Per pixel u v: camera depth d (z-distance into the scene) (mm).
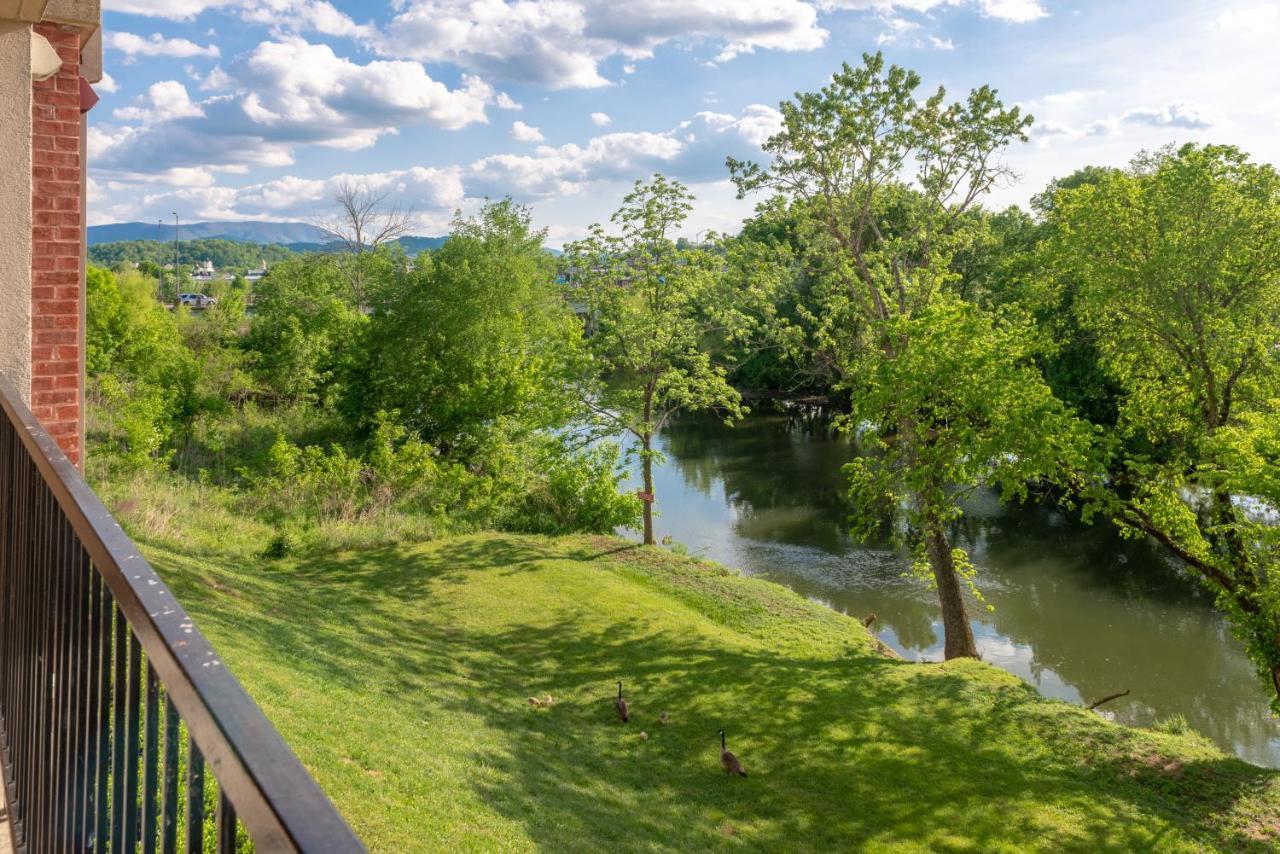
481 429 41219
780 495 44375
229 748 968
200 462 38500
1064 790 15570
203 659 1201
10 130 4824
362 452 38875
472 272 43156
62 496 2234
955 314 23203
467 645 20797
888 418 24031
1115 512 22047
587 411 32688
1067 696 25625
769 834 13156
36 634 2758
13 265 4879
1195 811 15102
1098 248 24000
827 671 20875
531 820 10594
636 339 31578
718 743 16531
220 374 47781
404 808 9367
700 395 32375
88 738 1969
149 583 1513
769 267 31234
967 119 26609
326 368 53469
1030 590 33281
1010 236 50312
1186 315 22609
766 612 25594
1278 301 22656
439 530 30625
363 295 68250
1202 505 37688
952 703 19219
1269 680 20453
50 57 5738
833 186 28359
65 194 6793
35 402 6715
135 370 50875
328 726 11359
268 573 24391
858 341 29438
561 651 20984
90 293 52156
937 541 25656
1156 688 25953
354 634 19156
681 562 29938
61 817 2338
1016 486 21188
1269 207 22250
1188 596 32438
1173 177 22875
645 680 19438
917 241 28531
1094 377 39719
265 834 852
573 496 34688
